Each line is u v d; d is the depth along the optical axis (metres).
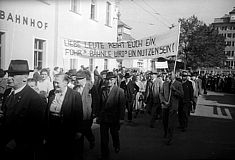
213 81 33.03
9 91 4.64
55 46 13.14
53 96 4.00
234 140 7.38
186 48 40.91
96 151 5.95
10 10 9.98
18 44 10.48
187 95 8.52
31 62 11.26
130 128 8.71
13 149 3.28
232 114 12.81
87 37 16.77
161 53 8.82
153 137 7.53
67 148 3.93
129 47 9.65
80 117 3.97
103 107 5.56
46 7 12.27
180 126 9.13
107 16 20.64
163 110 7.52
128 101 9.64
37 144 3.40
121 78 11.32
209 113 13.01
